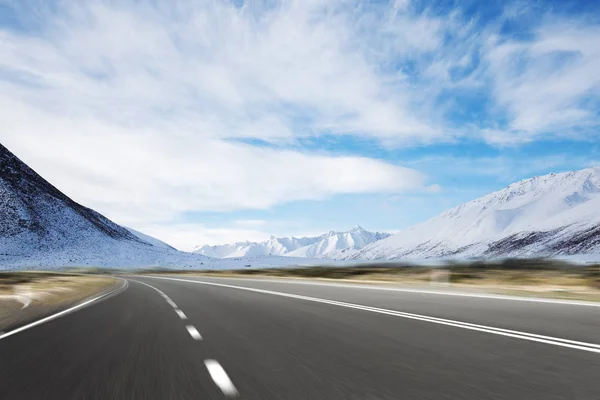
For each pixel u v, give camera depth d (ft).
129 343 29.76
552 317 40.24
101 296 77.61
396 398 17.38
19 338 32.19
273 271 248.93
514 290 74.74
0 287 121.08
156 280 161.68
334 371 21.54
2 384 19.74
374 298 62.54
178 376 20.92
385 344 28.43
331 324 37.78
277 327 36.40
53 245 552.82
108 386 19.36
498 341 29.14
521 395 17.60
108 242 621.31
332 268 218.79
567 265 152.15
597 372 21.08
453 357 24.47
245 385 19.30
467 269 159.53
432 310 46.83
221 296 72.59
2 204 571.28
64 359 24.85
